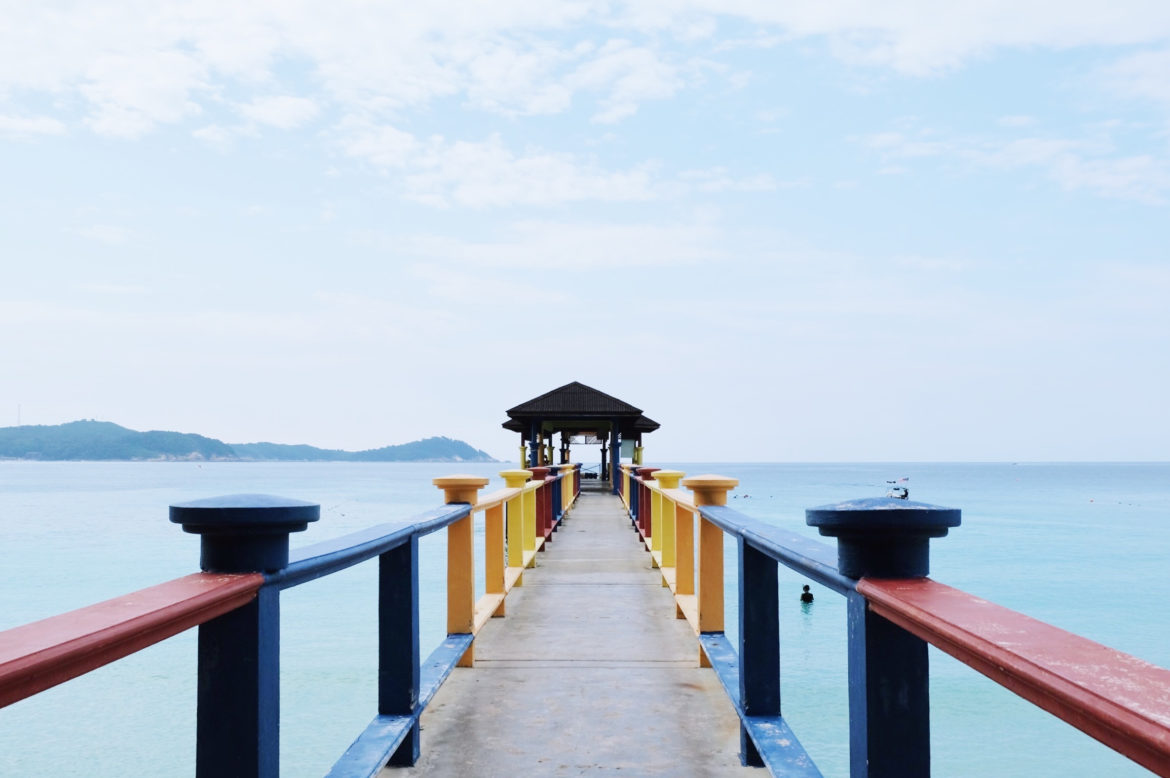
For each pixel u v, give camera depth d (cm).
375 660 1582
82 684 1481
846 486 15175
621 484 2336
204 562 194
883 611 171
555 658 531
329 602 2364
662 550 803
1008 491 13925
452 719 412
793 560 245
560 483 1537
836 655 1725
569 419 2800
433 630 1706
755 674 337
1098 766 1152
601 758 361
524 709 428
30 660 110
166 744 1141
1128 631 2250
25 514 7206
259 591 192
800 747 296
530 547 966
